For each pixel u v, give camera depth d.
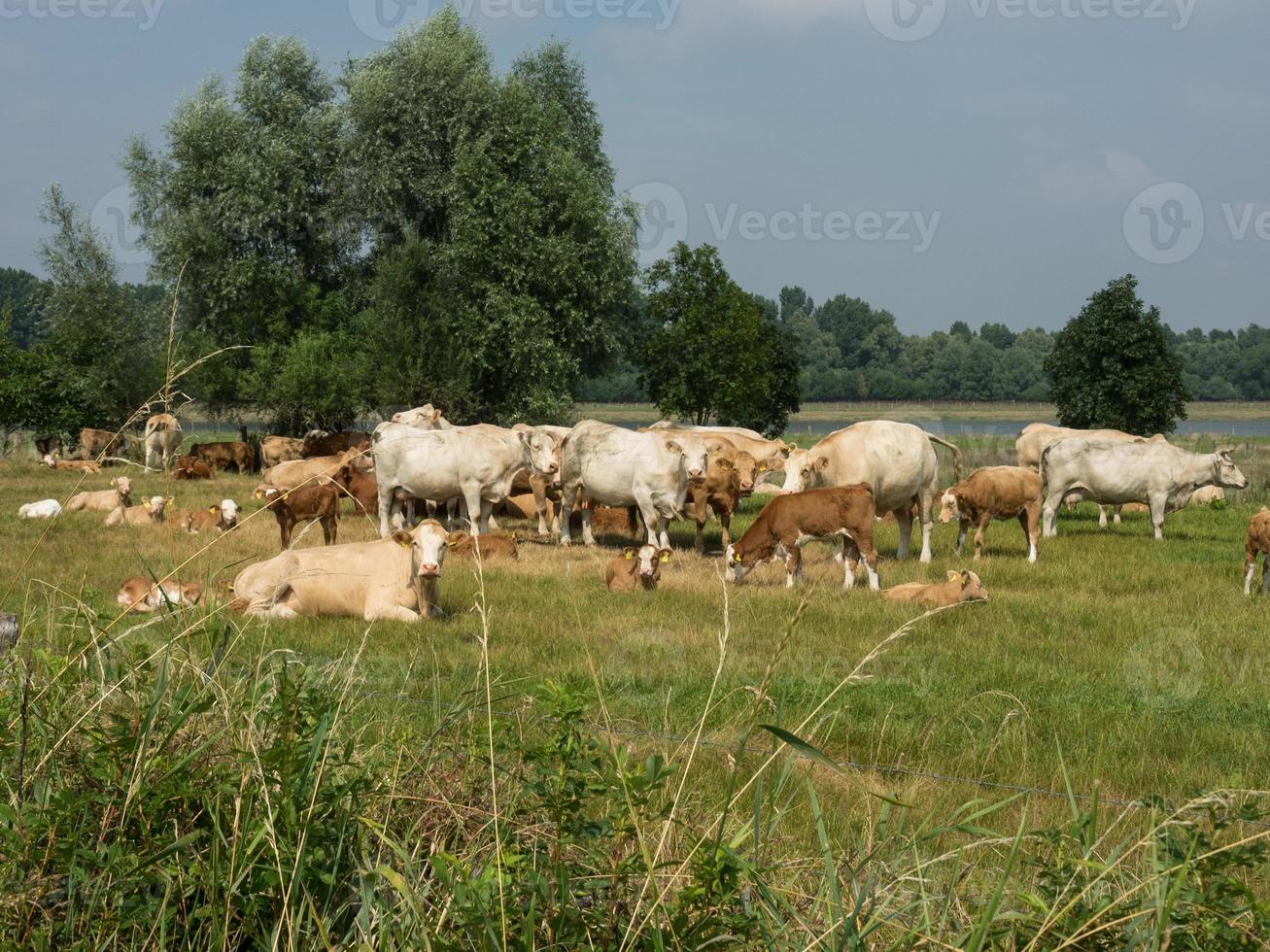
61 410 47.16
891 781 6.94
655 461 18.27
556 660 10.04
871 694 8.92
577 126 49.00
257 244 45.56
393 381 41.56
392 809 4.34
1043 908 3.22
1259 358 163.38
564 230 43.16
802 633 11.48
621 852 3.65
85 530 19.55
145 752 3.82
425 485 18.91
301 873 3.46
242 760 3.88
